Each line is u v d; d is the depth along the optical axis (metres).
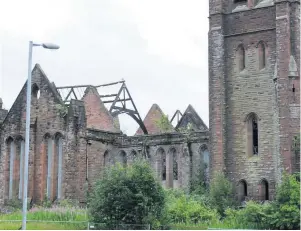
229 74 64.62
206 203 61.50
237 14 64.81
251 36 63.72
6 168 72.44
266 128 61.81
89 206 54.66
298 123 58.81
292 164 58.44
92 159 71.06
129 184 51.62
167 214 52.84
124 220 50.72
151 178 52.19
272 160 61.12
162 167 72.06
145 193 51.44
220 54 64.75
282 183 54.44
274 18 62.34
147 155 72.56
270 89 61.94
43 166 69.50
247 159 62.72
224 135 63.97
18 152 72.00
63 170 67.38
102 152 72.69
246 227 52.38
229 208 57.97
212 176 63.53
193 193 65.31
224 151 63.69
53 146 69.00
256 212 53.00
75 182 66.75
